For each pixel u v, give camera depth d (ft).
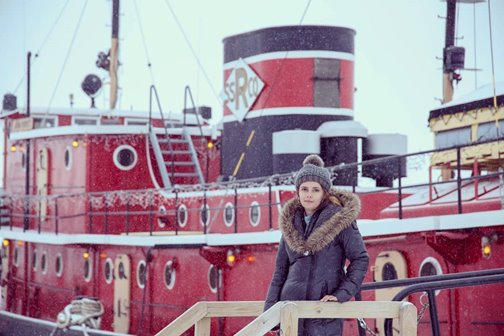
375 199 53.01
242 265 47.98
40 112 79.20
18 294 74.54
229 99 61.31
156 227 64.39
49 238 63.72
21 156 75.05
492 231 34.30
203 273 51.52
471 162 38.50
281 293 21.84
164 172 64.13
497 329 34.12
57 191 69.05
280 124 57.57
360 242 21.35
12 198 76.48
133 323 57.82
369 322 40.37
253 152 58.80
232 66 60.90
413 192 53.93
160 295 55.26
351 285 21.04
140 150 66.39
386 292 38.91
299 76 57.26
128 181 65.98
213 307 23.31
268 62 57.82
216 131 69.36
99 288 61.93
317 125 57.16
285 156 53.83
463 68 57.16
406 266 38.42
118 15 82.79
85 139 65.72
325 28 57.21
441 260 36.60
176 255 53.93
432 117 41.06
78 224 66.13
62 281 67.05
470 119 38.60
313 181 21.56
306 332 21.50
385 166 55.77
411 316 21.34
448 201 39.60
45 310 69.67
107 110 78.69
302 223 21.84
